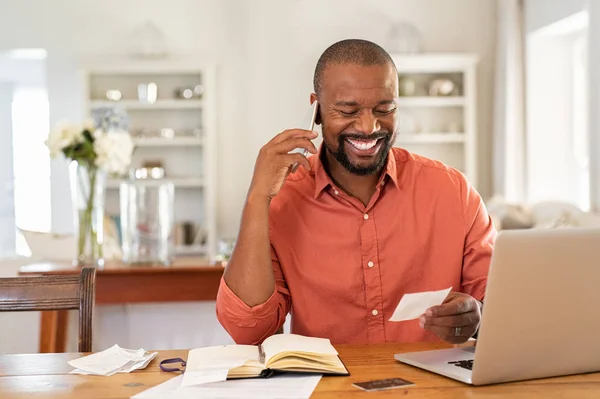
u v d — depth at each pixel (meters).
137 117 6.55
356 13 6.61
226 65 6.64
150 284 3.40
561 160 5.99
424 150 6.54
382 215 1.79
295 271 1.80
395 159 1.88
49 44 6.59
